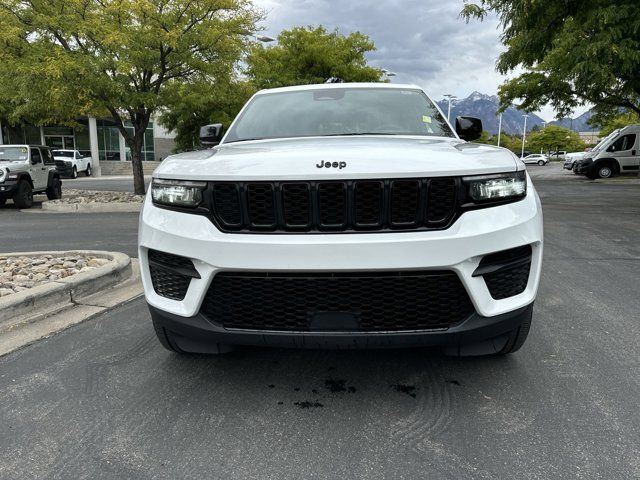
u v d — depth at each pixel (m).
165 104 13.52
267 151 2.88
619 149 23.08
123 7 11.55
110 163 37.28
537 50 14.01
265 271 2.48
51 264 5.60
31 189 13.91
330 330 2.54
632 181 21.02
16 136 34.34
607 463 2.24
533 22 12.08
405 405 2.78
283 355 3.45
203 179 2.60
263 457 2.32
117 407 2.78
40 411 2.74
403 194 2.48
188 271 2.65
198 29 12.45
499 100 25.45
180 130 20.41
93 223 10.15
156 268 2.82
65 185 23.92
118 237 8.29
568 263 6.09
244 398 2.87
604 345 3.54
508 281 2.66
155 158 41.91
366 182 2.47
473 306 2.55
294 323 2.56
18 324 3.93
